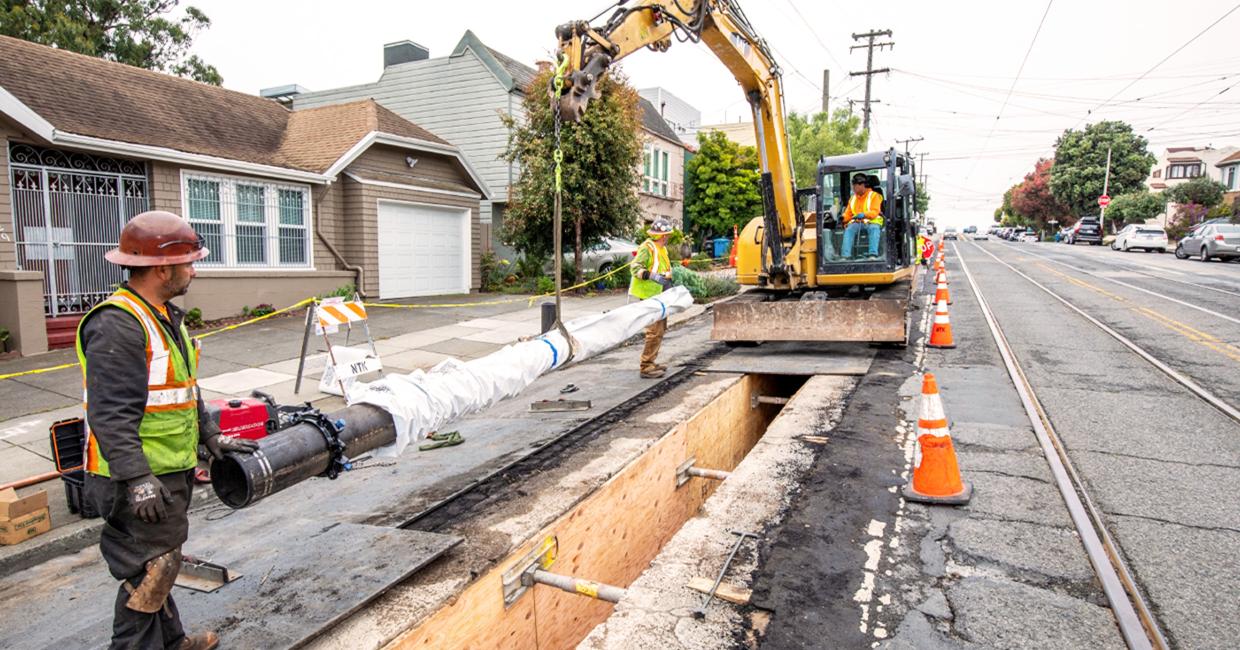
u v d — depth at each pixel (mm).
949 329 9477
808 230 10148
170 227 2574
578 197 15883
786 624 3049
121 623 2611
